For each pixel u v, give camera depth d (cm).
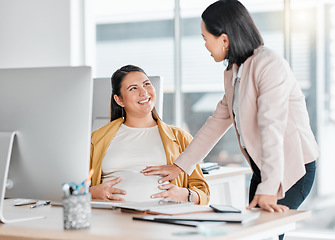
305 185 183
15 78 162
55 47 439
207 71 430
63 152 157
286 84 167
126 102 227
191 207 162
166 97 444
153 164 219
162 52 446
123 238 127
